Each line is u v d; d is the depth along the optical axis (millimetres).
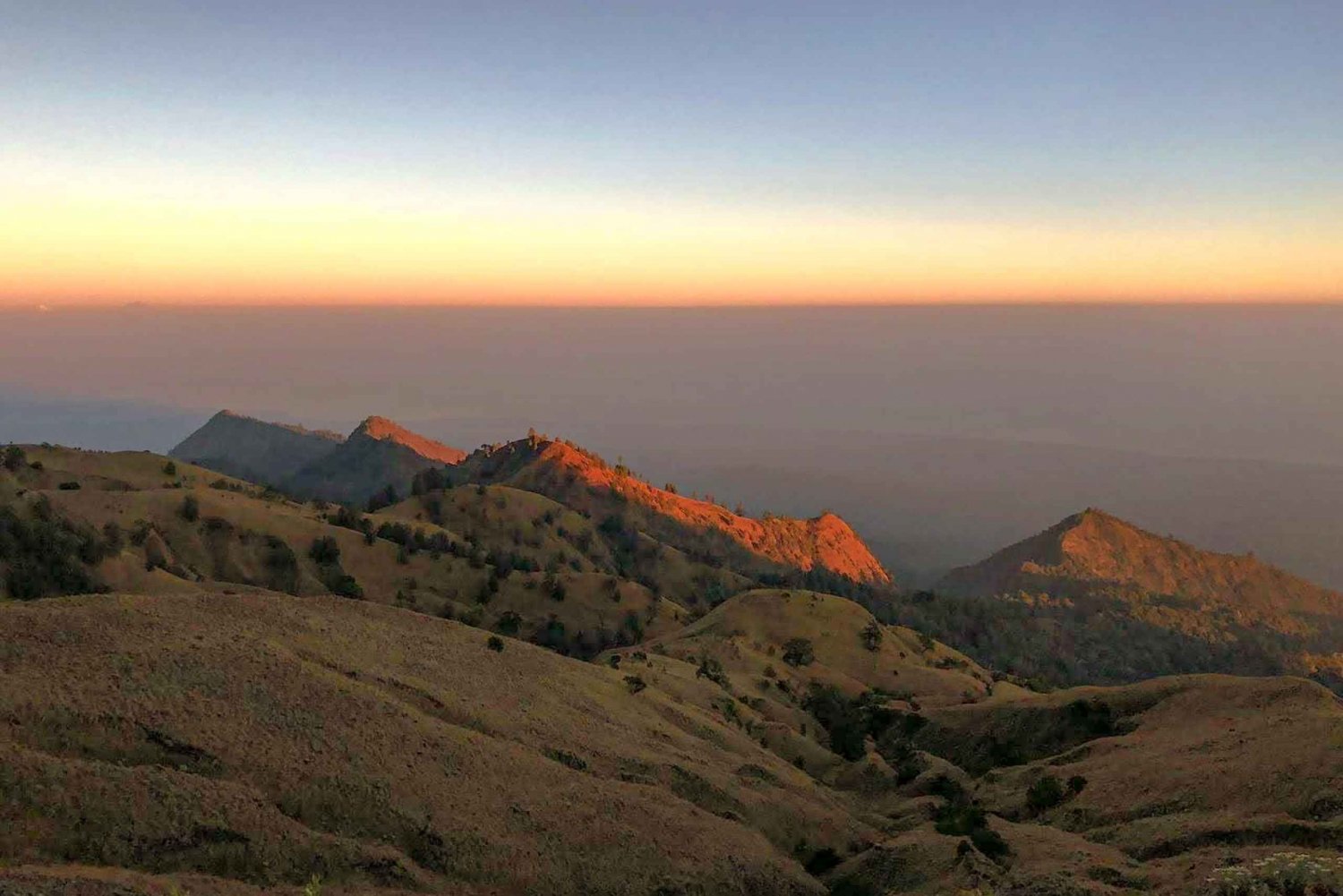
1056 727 80500
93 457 193625
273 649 47219
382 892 31891
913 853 46219
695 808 48594
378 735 41938
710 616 159125
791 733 88250
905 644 154625
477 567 178375
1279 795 46156
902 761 86625
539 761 47125
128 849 29609
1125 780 56500
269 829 32562
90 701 36500
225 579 143500
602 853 39875
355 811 36188
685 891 39438
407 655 58594
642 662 103562
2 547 106750
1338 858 31969
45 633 42781
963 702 116062
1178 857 40406
